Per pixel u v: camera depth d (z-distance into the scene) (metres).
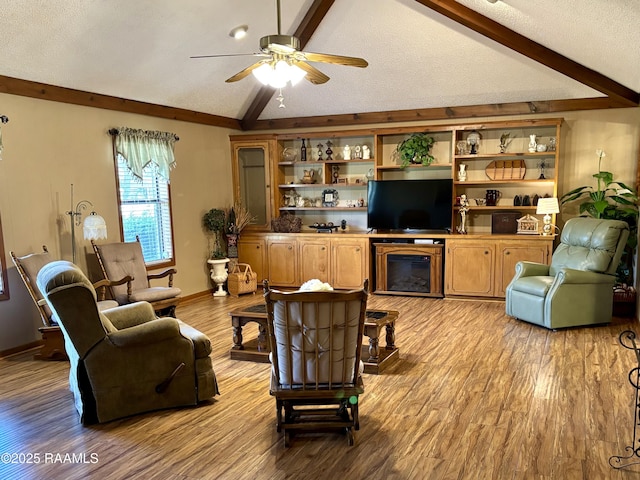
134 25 4.61
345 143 7.45
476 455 2.71
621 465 2.58
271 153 7.39
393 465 2.63
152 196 6.32
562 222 6.49
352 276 6.97
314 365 2.78
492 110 6.56
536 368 3.99
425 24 5.49
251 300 6.77
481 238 6.32
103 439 2.99
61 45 4.44
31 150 4.78
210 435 3.02
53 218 5.02
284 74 3.57
